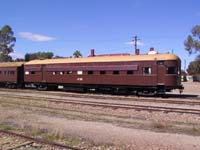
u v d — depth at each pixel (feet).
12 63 171.12
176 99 97.14
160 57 108.78
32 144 37.76
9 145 37.65
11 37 369.30
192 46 311.88
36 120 58.23
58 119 59.52
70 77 135.23
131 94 120.16
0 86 182.39
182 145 37.68
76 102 85.25
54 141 39.52
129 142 39.40
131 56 117.39
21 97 105.19
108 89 122.72
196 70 371.97
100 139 41.14
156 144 38.24
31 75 154.71
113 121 57.11
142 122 55.93
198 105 80.59
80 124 53.67
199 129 48.24
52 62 144.46
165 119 59.47
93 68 126.11
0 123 53.36
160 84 108.37
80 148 35.58
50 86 147.54
